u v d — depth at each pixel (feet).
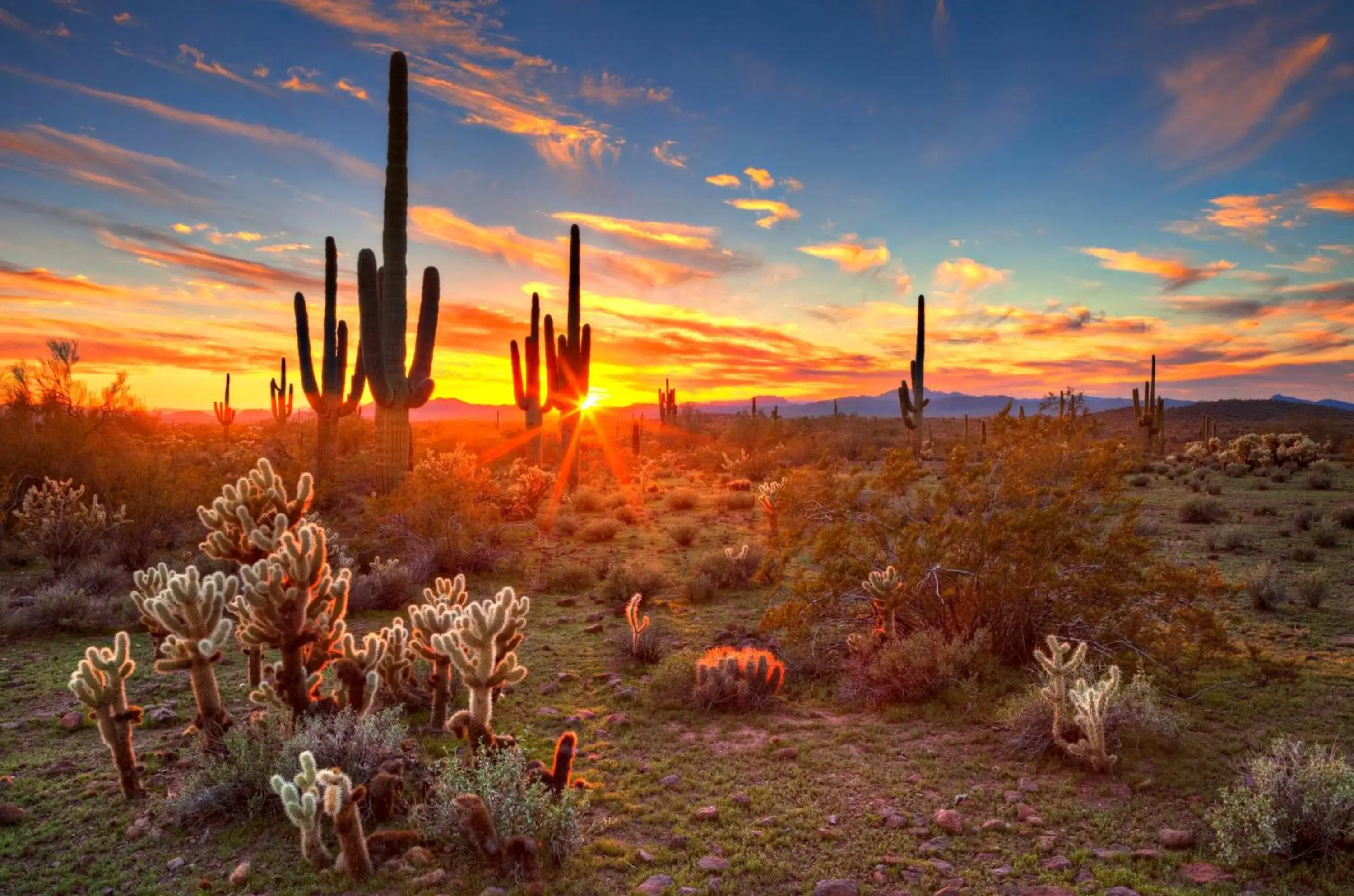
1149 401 161.38
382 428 61.46
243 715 24.20
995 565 28.94
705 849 16.84
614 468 128.67
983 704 24.94
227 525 20.86
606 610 40.34
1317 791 15.84
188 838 16.90
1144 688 22.44
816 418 242.78
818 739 23.30
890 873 15.85
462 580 27.50
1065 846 16.78
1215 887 14.96
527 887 14.93
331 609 21.26
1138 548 27.53
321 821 17.46
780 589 44.24
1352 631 33.40
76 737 22.82
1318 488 89.97
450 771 17.30
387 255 60.44
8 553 50.34
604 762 21.58
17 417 68.44
